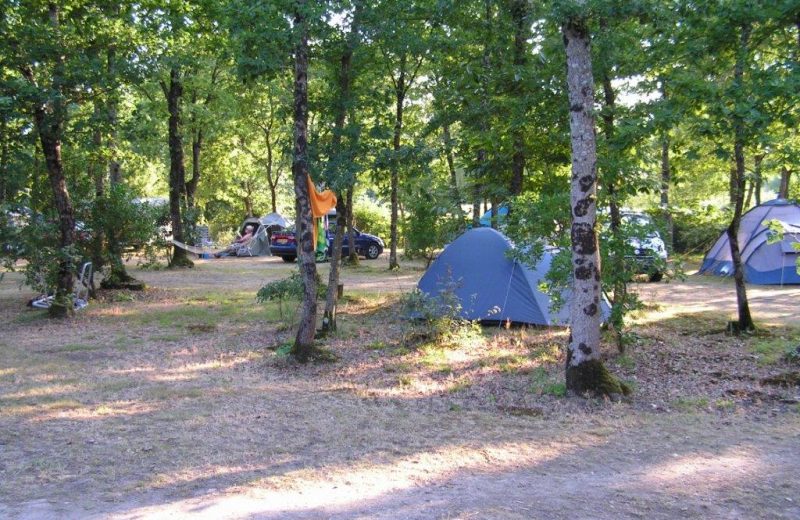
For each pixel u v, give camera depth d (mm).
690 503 3979
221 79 22281
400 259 23906
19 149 11969
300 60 7973
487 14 11070
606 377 6527
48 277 11750
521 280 10367
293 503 4012
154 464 4707
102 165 14742
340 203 10062
